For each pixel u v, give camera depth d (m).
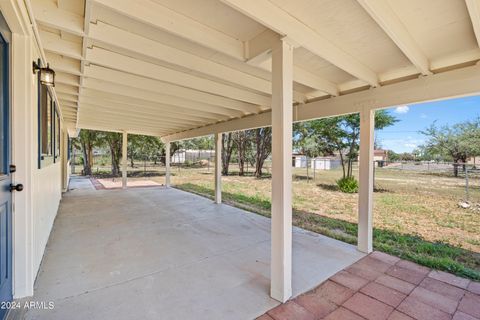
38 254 2.34
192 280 2.24
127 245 3.13
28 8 1.56
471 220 4.44
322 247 3.14
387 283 2.24
